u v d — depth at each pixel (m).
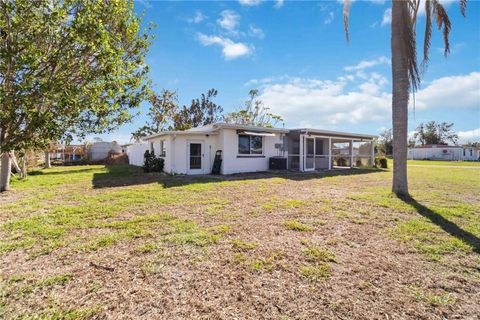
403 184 7.14
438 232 4.03
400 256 3.17
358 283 2.54
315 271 2.77
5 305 2.15
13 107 3.31
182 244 3.52
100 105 4.16
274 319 2.01
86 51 3.75
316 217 4.89
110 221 4.59
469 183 9.71
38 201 6.29
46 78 3.62
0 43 3.41
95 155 27.16
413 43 6.86
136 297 2.29
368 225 4.39
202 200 6.40
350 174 13.59
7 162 8.01
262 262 2.98
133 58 5.54
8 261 2.98
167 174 13.08
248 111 29.98
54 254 3.17
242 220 4.67
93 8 3.92
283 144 16.11
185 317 2.03
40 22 3.44
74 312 2.07
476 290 2.45
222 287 2.46
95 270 2.78
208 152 13.98
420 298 2.31
